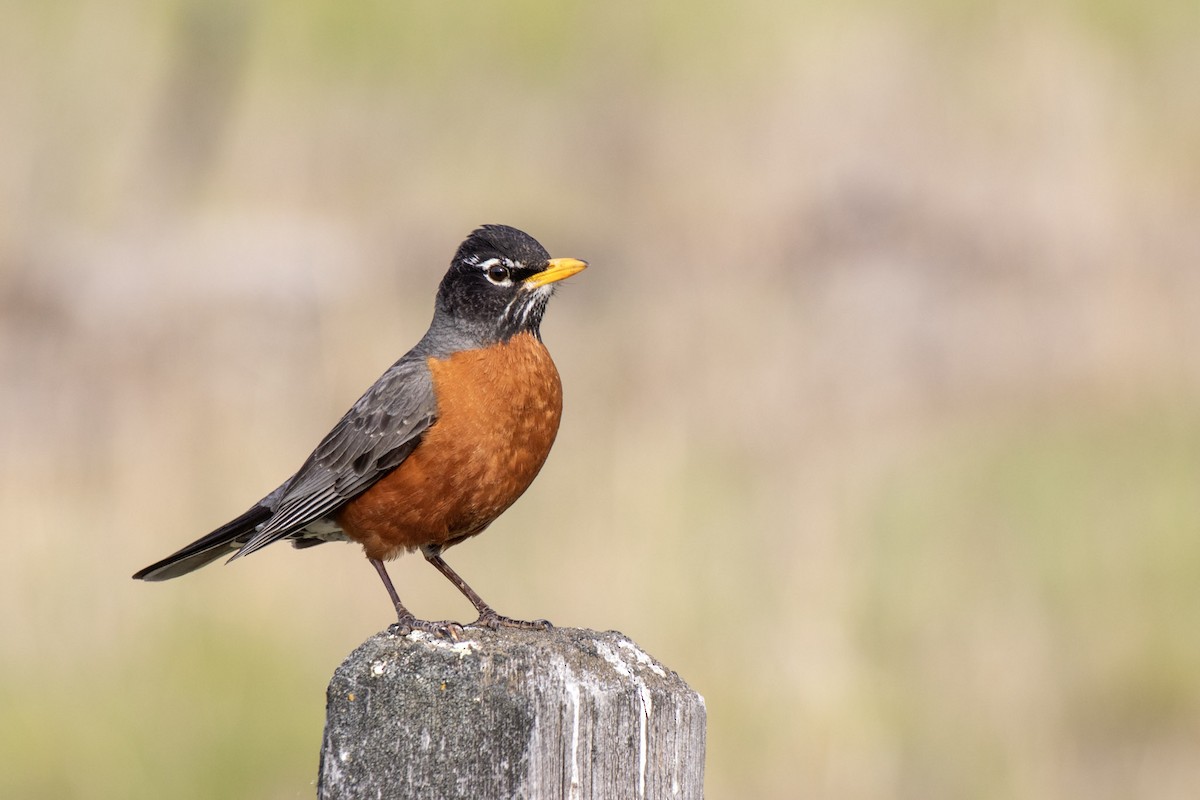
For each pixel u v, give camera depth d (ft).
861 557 40.22
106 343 58.80
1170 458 46.44
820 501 42.96
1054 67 80.23
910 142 77.77
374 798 14.53
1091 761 35.68
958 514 43.27
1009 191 72.95
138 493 43.06
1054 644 37.55
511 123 85.66
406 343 54.70
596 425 47.42
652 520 40.11
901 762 33.83
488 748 14.39
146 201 71.87
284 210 72.74
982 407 53.16
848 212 72.49
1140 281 62.64
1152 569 40.42
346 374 52.21
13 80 77.00
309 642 36.24
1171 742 36.14
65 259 65.72
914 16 87.35
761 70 87.35
